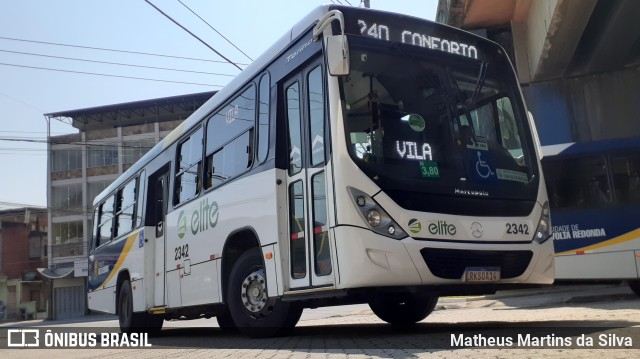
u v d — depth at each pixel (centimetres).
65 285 4181
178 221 898
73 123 4525
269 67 686
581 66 1498
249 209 677
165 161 993
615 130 1491
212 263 762
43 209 4894
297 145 616
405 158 556
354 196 523
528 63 1549
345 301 620
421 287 532
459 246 539
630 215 1137
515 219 584
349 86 559
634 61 1482
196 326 1371
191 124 901
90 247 1449
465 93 626
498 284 566
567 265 1169
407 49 606
